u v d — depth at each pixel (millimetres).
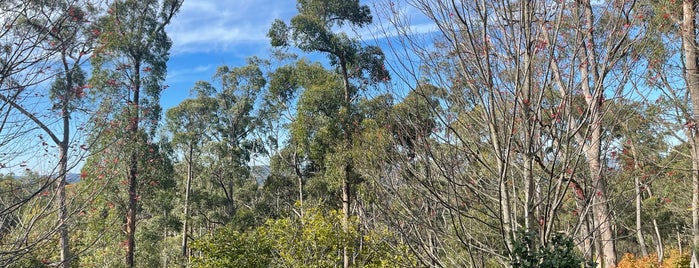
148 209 21250
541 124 3514
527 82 3443
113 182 14023
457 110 3883
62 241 9945
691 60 6395
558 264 3305
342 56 17531
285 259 11734
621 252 19875
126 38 14578
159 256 23078
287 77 22141
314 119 17406
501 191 3559
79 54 5199
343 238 11570
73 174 5566
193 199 28359
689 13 6008
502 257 3566
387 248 7641
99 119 5754
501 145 3643
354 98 17828
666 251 20688
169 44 17219
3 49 4395
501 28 3521
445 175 3627
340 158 15469
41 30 4621
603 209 4570
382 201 4332
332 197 20406
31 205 5402
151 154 16500
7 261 5020
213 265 11852
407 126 4012
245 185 29969
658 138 6992
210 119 29578
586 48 3518
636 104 3506
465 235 3660
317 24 16906
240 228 24719
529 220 3498
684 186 10703
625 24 3258
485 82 3432
